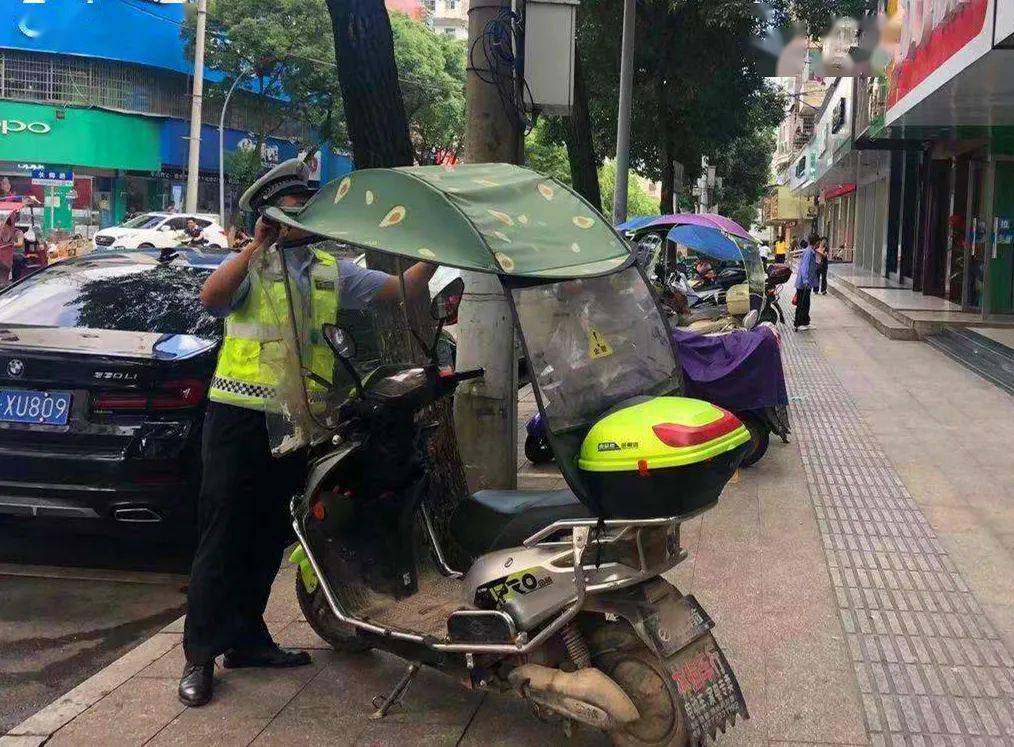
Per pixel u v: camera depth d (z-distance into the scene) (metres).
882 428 8.55
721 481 2.90
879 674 3.85
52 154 31.95
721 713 2.95
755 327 7.68
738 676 3.82
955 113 13.34
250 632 3.90
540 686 3.02
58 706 3.63
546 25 5.94
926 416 9.09
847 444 7.94
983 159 15.77
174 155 35.91
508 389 5.58
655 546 2.96
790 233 72.19
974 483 6.71
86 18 32.00
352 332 3.98
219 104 38.00
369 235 3.07
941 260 19.72
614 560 2.96
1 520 5.21
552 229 3.13
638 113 17.30
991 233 15.31
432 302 3.75
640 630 2.91
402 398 3.58
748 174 39.69
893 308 16.80
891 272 26.75
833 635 4.21
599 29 15.50
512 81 5.77
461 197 3.02
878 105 16.44
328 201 3.34
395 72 5.66
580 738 3.38
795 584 4.82
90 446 4.86
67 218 31.52
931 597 4.65
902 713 3.53
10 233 15.71
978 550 5.33
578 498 3.08
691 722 2.87
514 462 5.70
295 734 3.42
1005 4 8.49
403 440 3.68
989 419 8.91
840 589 4.76
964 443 7.95
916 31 12.08
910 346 14.19
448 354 6.97
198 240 20.81
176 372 4.91
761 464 7.29
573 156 13.09
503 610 3.14
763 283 8.62
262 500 3.77
